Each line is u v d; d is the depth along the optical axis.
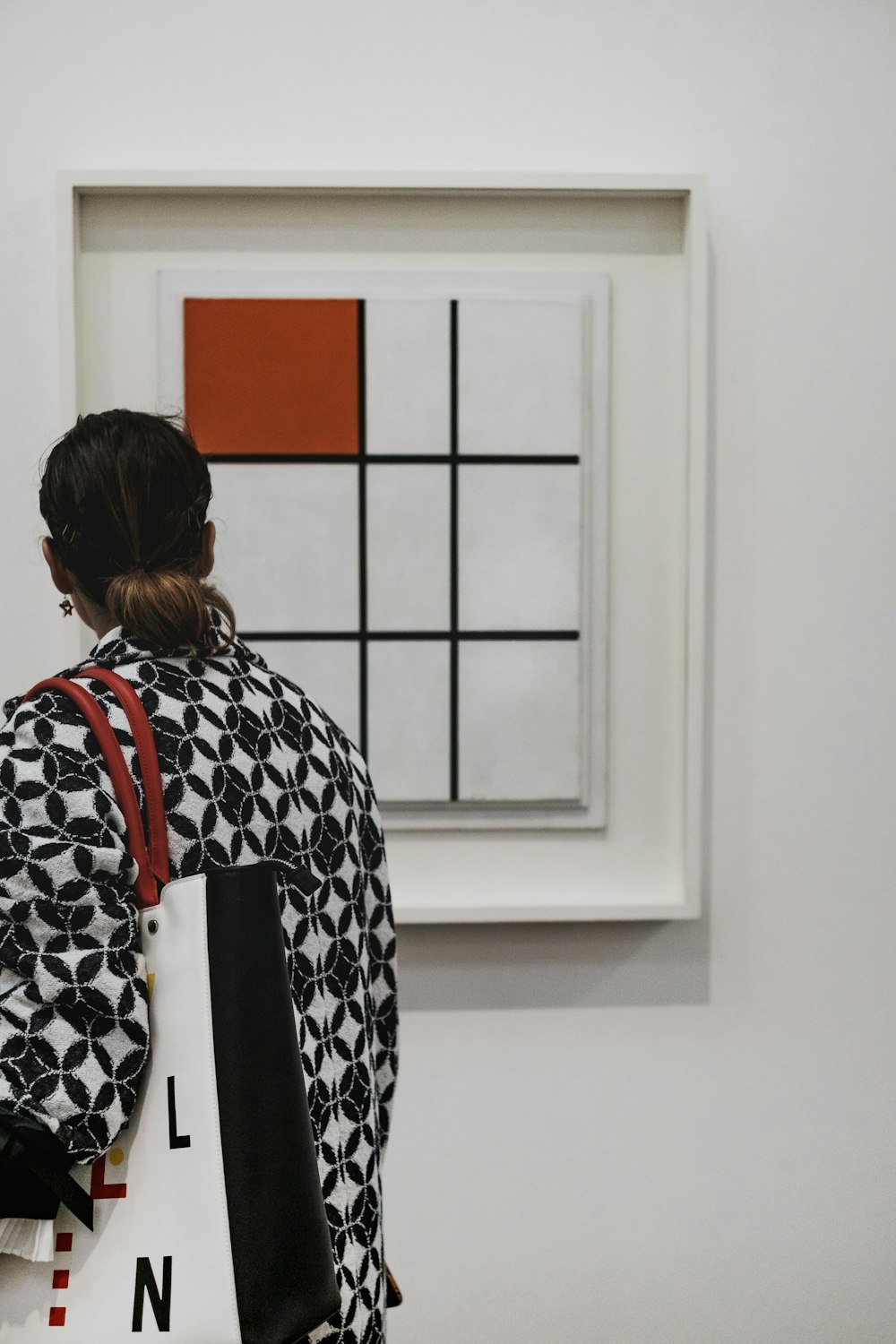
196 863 0.64
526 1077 1.23
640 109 1.20
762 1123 1.24
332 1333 0.68
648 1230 1.24
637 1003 1.23
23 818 0.59
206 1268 0.58
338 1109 0.71
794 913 1.24
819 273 1.21
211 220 1.16
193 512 0.72
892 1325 1.24
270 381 1.16
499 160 1.19
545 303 1.17
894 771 1.23
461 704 1.19
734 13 1.20
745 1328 1.24
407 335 1.17
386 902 0.84
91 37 1.17
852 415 1.22
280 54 1.18
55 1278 0.59
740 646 1.23
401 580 1.18
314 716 0.77
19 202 1.17
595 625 1.19
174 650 0.68
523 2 1.19
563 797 1.19
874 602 1.23
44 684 0.65
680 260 1.18
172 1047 0.60
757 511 1.22
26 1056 0.56
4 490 1.18
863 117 1.21
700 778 1.19
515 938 1.23
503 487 1.18
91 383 1.16
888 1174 1.24
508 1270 1.23
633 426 1.19
